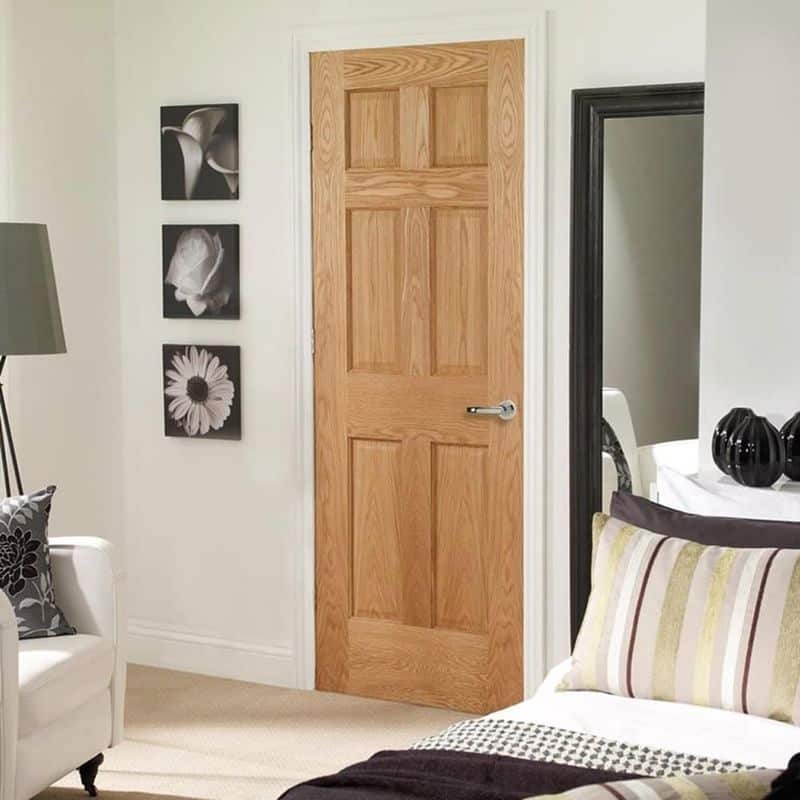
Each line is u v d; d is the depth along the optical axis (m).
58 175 4.82
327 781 2.42
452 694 4.60
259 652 4.93
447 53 4.41
